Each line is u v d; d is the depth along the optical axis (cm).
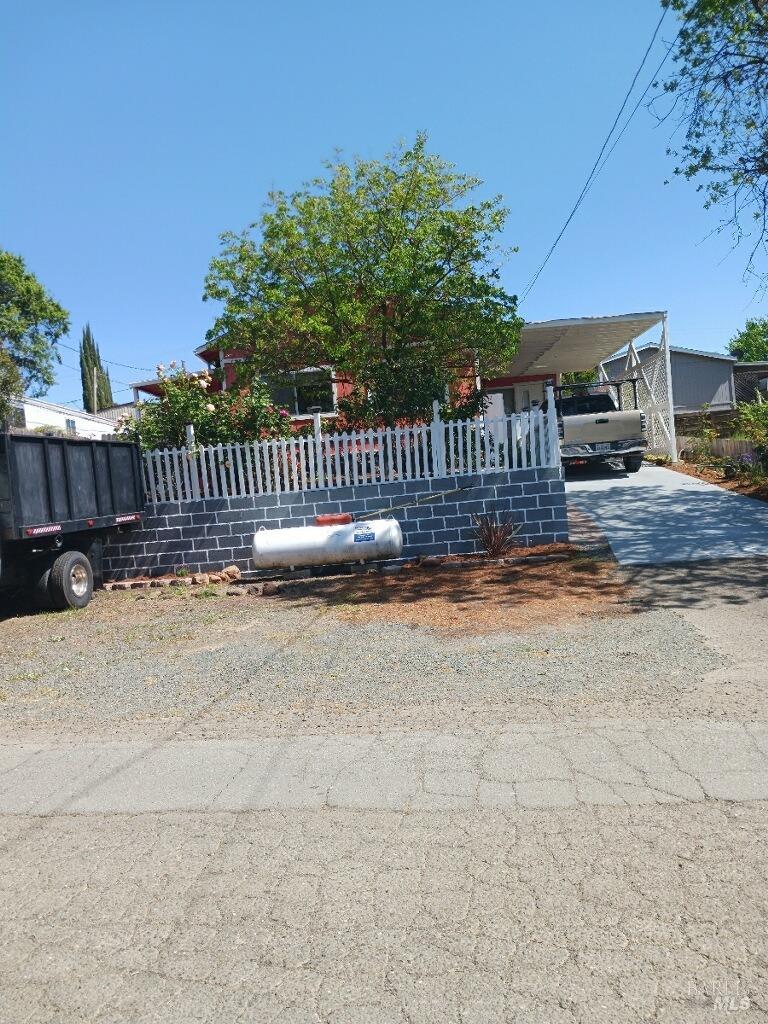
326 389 1795
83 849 369
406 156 1548
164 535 1195
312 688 591
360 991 260
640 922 286
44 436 944
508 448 1145
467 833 356
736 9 1203
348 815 381
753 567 902
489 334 1482
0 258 3834
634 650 624
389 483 1152
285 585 1034
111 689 637
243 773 439
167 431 1234
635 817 360
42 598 995
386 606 865
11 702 624
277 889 323
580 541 1127
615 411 2042
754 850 327
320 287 1543
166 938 296
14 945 299
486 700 533
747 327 6041
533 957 271
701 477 1686
